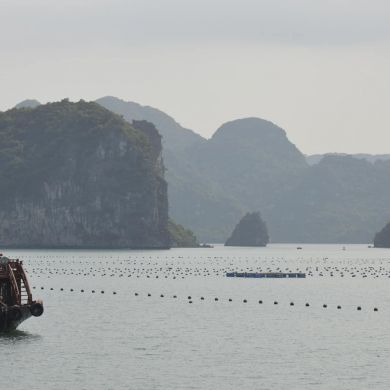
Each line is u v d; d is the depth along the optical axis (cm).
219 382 19212
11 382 19025
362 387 18888
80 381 19162
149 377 19550
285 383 19175
